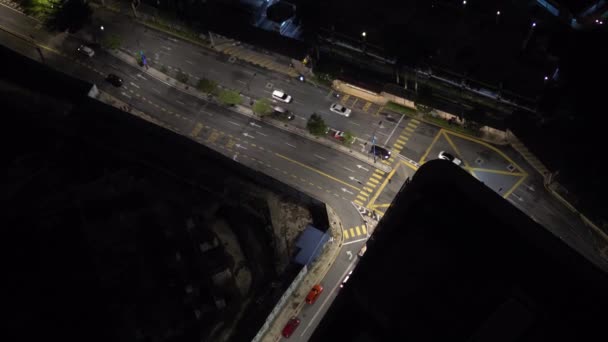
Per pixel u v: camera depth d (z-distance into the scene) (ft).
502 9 526.98
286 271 347.77
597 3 507.30
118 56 536.01
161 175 359.25
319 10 534.37
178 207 323.78
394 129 487.61
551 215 442.09
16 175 334.44
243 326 305.94
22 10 563.07
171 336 282.15
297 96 508.94
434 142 479.00
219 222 351.67
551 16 520.42
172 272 294.87
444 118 486.79
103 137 389.39
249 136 491.72
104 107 417.08
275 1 538.47
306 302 407.23
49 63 532.73
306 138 488.02
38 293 271.49
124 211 313.12
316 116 476.95
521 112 475.72
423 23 523.29
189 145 393.70
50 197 317.63
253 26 526.16
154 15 547.08
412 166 470.39
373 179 466.29
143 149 383.65
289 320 400.88
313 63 516.32
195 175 369.09
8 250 285.02
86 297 274.57
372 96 504.43
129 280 285.43
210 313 298.15
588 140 456.45
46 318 264.93
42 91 428.97
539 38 504.84
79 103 421.18
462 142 476.54
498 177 460.55
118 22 555.28
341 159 476.95
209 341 292.20
